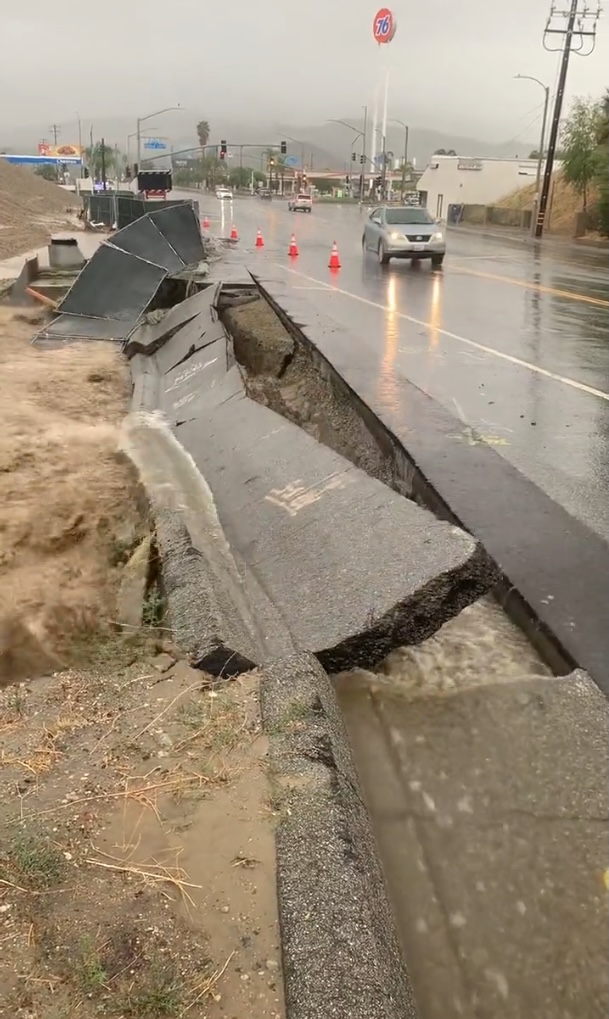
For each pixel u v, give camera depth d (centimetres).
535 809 298
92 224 4059
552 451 672
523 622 404
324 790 276
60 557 566
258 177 15200
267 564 490
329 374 934
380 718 347
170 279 1680
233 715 320
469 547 388
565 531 477
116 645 414
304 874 242
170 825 261
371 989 211
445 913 259
